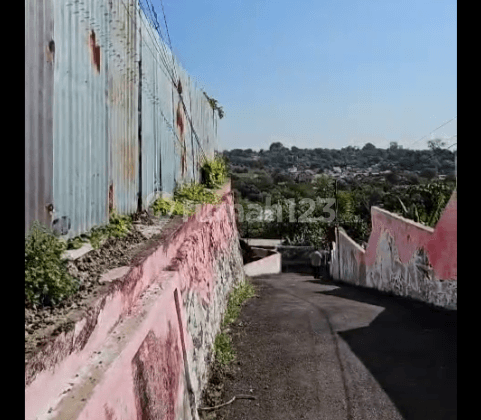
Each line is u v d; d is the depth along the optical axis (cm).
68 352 246
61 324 251
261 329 913
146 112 637
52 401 226
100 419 240
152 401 331
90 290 313
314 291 1600
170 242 538
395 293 1337
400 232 1285
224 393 598
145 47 625
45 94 334
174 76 853
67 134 372
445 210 974
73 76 384
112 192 493
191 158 1076
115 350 287
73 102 385
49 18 340
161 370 366
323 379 630
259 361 716
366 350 736
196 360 557
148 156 654
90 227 425
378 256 1534
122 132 528
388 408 532
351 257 2014
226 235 1325
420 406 526
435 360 659
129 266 383
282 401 571
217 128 1669
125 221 516
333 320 961
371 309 1067
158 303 386
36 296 269
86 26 412
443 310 965
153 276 446
